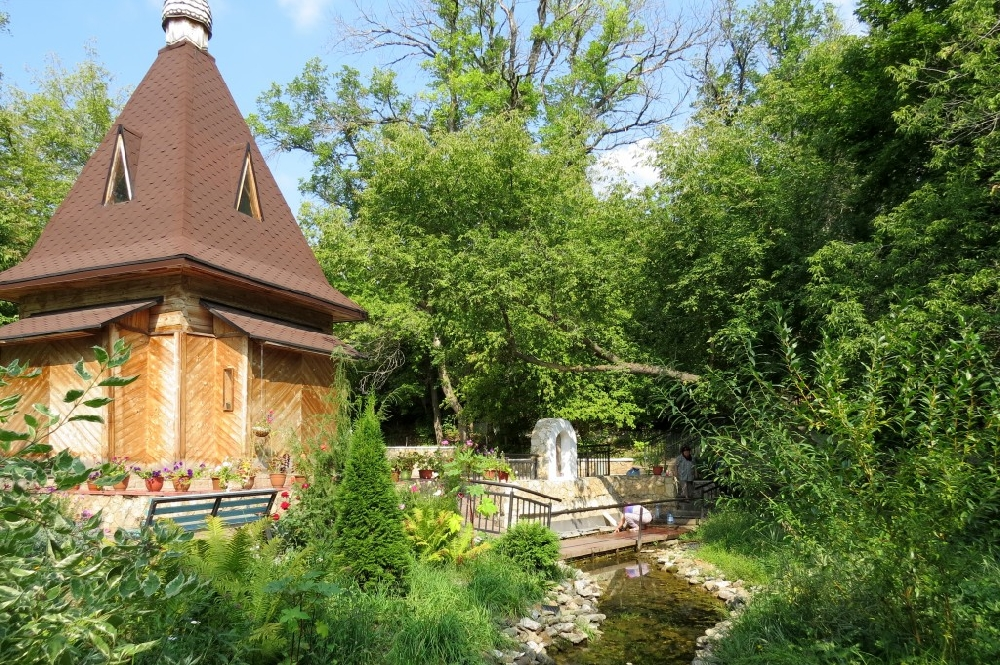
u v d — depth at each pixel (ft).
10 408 8.53
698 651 24.07
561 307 46.39
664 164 50.55
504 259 45.37
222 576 19.54
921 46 43.34
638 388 70.44
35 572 8.43
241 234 47.37
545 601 29.68
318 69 97.66
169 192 44.24
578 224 65.72
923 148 43.80
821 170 46.14
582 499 50.65
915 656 15.49
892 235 38.55
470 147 60.85
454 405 81.35
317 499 27.27
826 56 53.16
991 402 14.30
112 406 40.52
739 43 104.17
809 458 17.35
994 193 35.14
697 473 56.54
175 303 41.47
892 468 16.34
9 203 66.49
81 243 44.65
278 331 46.16
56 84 85.46
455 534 30.76
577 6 98.78
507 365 63.87
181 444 40.34
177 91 49.03
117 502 32.42
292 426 47.52
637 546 42.98
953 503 14.55
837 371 16.44
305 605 19.01
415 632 21.29
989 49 35.65
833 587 19.29
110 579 9.46
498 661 22.49
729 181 47.67
